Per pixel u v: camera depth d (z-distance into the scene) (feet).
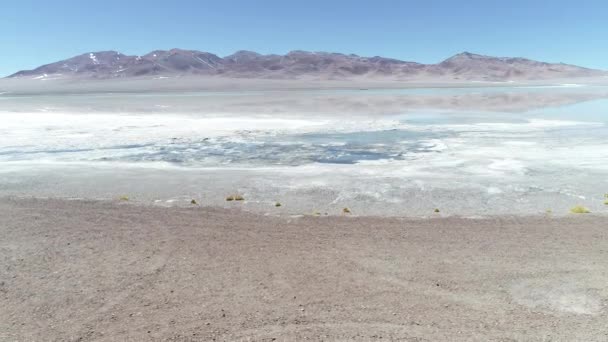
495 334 16.58
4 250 25.26
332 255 23.89
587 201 33.27
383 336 16.60
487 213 30.94
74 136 70.49
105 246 25.70
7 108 132.26
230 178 42.06
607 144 55.16
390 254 23.86
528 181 39.04
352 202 33.86
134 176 43.47
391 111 108.68
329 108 118.83
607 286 19.99
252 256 23.94
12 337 16.89
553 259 22.89
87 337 16.87
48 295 20.04
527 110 105.70
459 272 21.63
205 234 27.40
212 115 103.09
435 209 31.89
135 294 20.03
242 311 18.47
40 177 43.32
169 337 16.78
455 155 51.08
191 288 20.47
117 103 146.61
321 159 51.16
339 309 18.51
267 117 96.94
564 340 16.12
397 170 44.19
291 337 16.65
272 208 32.71
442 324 17.31
